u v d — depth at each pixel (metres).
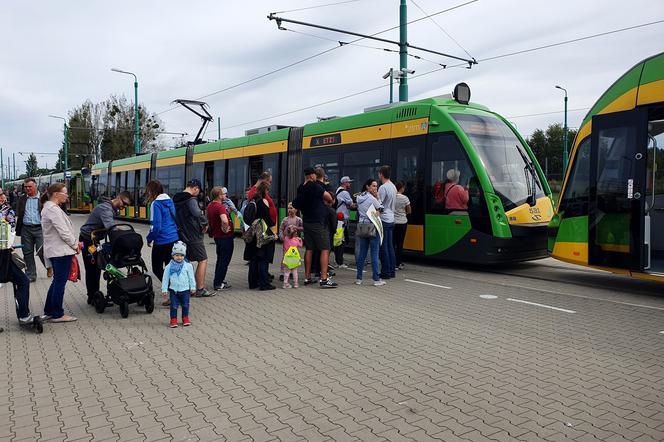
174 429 3.98
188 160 22.88
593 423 3.98
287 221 9.88
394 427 3.96
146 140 56.03
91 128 55.34
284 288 9.58
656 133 9.16
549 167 55.56
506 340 6.15
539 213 11.21
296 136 16.06
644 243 8.37
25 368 5.39
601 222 8.86
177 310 7.18
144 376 5.14
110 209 7.93
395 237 11.45
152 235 8.26
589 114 9.27
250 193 9.34
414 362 5.43
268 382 4.93
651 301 8.19
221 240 9.35
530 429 3.90
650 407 4.27
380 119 13.07
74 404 4.48
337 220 11.31
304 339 6.32
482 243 10.76
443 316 7.33
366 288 9.45
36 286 10.18
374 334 6.48
